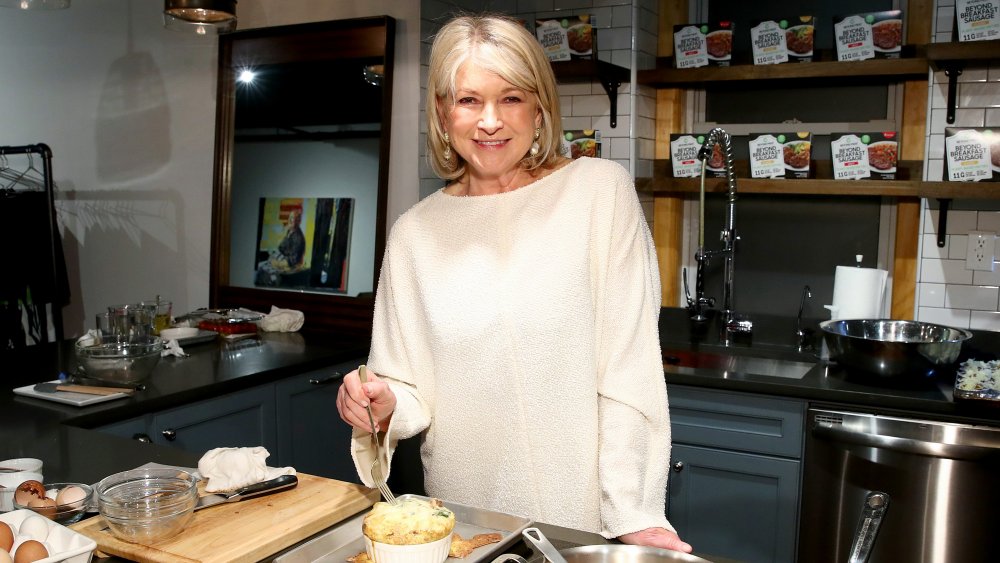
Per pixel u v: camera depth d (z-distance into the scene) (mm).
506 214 1399
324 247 3361
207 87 3670
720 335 3076
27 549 1026
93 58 4000
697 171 3242
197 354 2926
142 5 3801
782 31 3078
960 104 2787
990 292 2824
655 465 1339
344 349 3023
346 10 3326
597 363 1379
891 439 2240
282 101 3451
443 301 1399
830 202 3227
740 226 3404
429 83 1376
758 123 3320
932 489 2229
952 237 2859
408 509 1041
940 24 2807
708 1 3391
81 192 4145
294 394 2812
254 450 1367
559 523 1383
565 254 1353
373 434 1251
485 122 1300
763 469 2494
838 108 3197
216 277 3629
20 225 3904
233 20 2846
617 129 3191
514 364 1361
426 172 3203
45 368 2744
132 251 4016
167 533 1146
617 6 3146
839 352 2471
